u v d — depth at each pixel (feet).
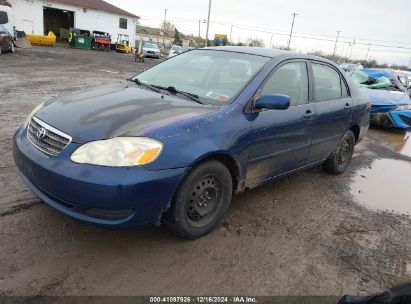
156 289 8.95
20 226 10.71
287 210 13.96
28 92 32.07
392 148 26.96
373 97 32.40
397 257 11.69
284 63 13.51
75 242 10.30
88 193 8.69
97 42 132.05
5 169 14.52
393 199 16.65
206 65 13.76
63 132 9.53
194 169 10.03
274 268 10.28
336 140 16.88
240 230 12.00
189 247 10.70
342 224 13.46
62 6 138.10
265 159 12.48
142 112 10.29
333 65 16.78
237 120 11.15
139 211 9.12
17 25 127.54
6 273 8.82
